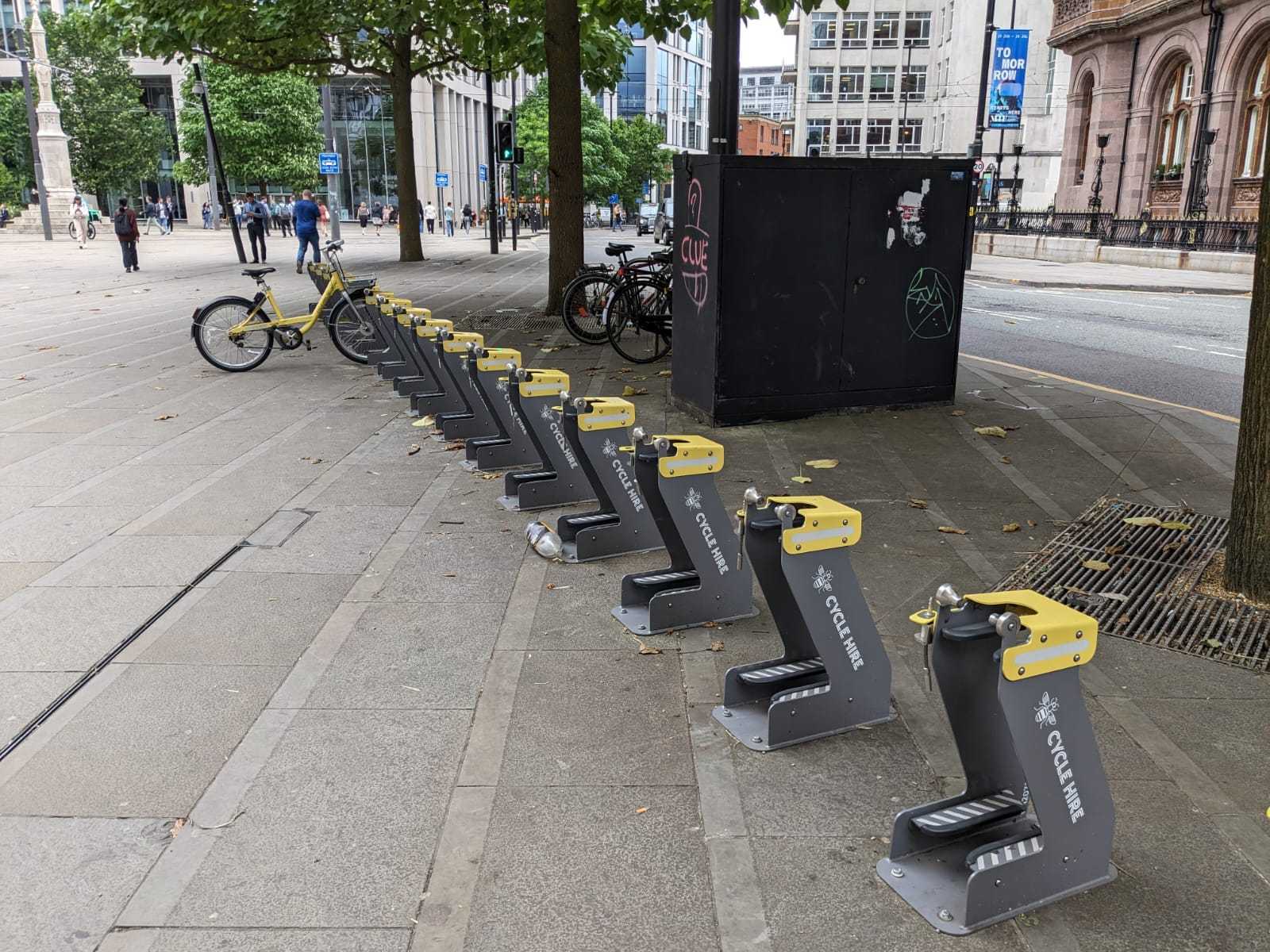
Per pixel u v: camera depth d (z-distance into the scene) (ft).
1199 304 59.72
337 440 23.82
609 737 10.96
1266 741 10.88
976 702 8.55
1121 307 57.26
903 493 19.60
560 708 11.59
